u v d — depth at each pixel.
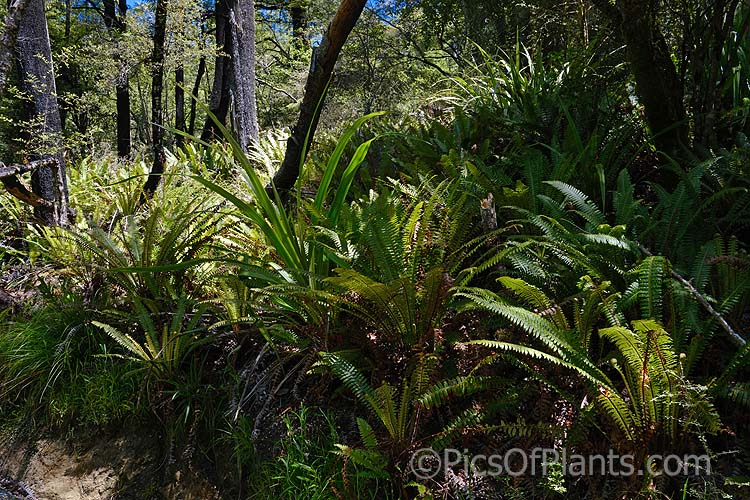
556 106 4.02
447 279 2.41
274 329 2.72
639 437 1.98
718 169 3.01
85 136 5.29
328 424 2.57
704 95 3.43
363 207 3.19
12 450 3.16
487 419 2.28
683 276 2.43
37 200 4.30
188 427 2.89
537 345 2.34
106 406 3.07
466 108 4.82
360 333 2.63
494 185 3.26
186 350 3.07
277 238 2.79
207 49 8.30
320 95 3.55
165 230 3.83
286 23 17.20
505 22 7.02
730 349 2.30
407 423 2.38
